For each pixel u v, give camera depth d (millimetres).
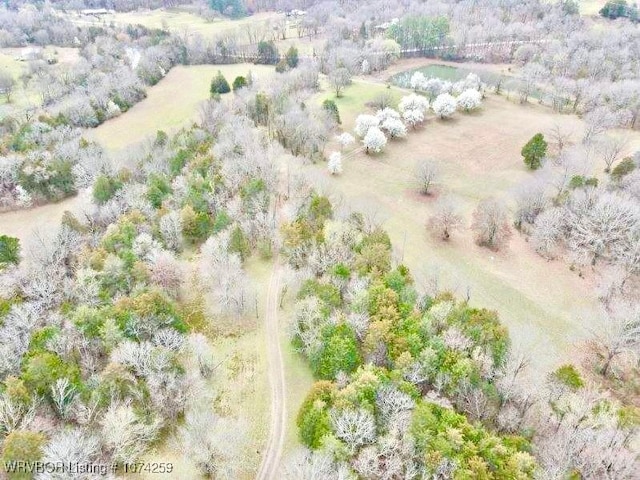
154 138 129375
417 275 89750
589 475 52281
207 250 84562
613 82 162750
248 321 77812
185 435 55875
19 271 80000
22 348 65188
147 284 78125
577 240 91938
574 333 77375
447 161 132250
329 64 190375
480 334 64750
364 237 85000
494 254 96188
